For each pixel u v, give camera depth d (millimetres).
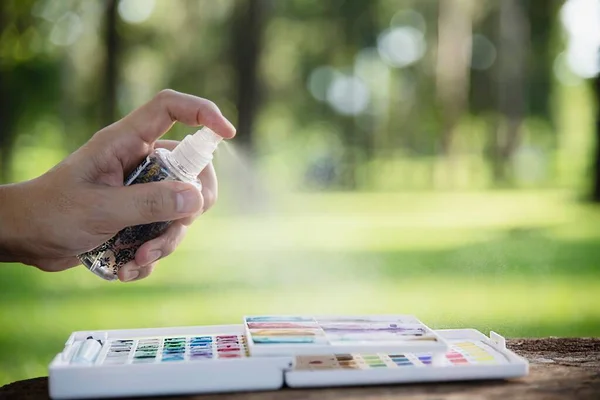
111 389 987
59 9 13617
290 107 21094
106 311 4984
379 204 13906
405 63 22016
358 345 1021
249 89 13148
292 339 1056
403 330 1111
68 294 5668
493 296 4594
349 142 22281
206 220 10930
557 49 18828
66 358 1057
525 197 13156
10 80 13102
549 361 1153
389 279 5797
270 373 1007
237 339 1179
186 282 6074
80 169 1283
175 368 995
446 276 5777
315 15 19578
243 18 13273
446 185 17688
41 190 1274
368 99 22250
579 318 3838
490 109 19672
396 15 21547
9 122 13094
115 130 1312
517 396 982
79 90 14258
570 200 11484
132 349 1127
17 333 4344
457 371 1025
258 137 13289
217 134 1304
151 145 1346
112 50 13953
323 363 1074
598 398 977
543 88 19797
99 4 13992
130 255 1346
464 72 17891
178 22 15516
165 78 15734
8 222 1278
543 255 6328
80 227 1260
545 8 18203
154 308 5020
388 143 22188
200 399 987
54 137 14273
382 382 1022
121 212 1233
